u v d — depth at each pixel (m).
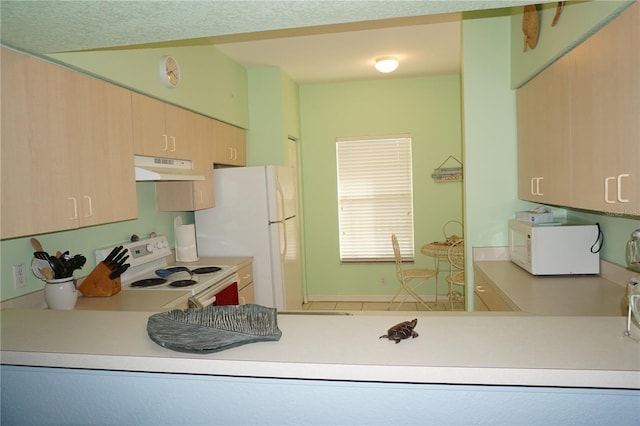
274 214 3.66
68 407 1.30
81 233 2.52
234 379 1.20
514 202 2.97
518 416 1.08
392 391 1.13
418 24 3.29
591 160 1.78
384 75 4.85
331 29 3.34
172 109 2.88
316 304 5.25
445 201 5.01
